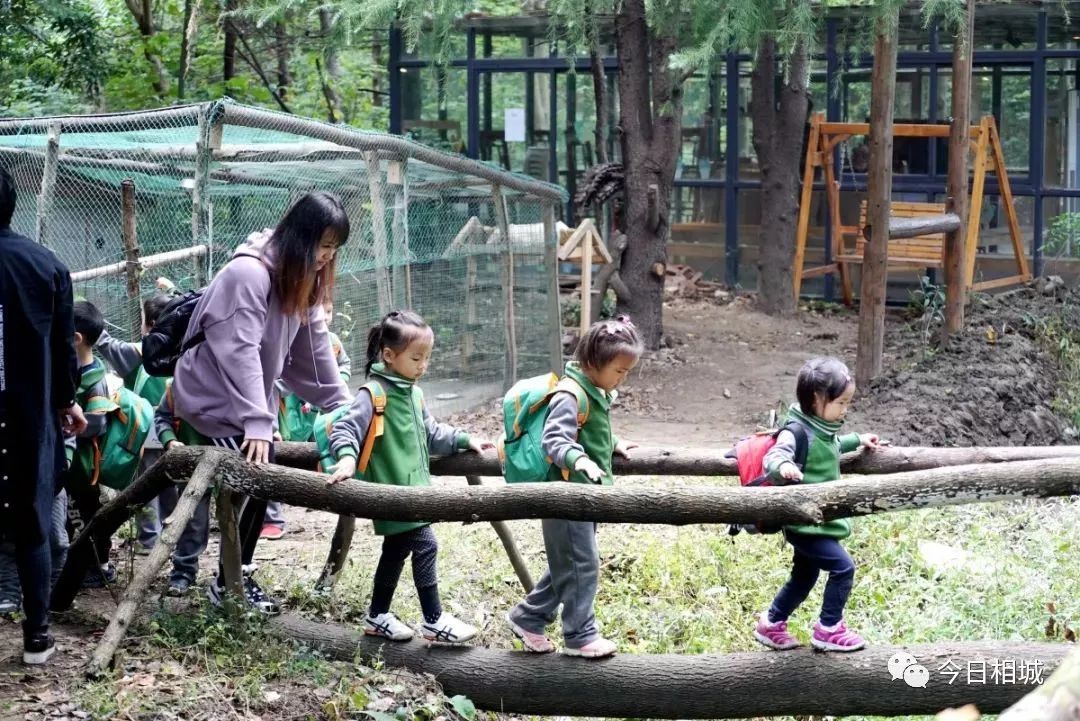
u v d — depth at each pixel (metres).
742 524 4.27
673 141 13.25
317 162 8.84
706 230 16.69
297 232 4.58
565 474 4.51
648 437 10.27
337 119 20.16
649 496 4.17
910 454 5.04
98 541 5.05
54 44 15.99
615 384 4.56
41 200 7.80
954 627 5.73
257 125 7.44
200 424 4.70
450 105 16.84
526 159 16.81
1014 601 6.02
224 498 4.64
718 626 5.83
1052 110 15.25
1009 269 15.59
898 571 6.53
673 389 12.04
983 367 11.20
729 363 13.04
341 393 5.00
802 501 4.13
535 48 16.52
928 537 7.18
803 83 11.95
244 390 4.55
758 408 11.40
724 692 4.52
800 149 15.43
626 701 4.57
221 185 8.10
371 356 4.71
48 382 4.27
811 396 4.56
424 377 10.60
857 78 15.80
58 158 8.04
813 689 4.50
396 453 4.64
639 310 13.43
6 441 4.19
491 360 11.49
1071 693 1.63
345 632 4.90
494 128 16.83
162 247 8.11
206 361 4.67
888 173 11.02
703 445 9.95
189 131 7.54
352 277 9.18
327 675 4.57
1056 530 7.28
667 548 6.82
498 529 5.61
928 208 13.91
